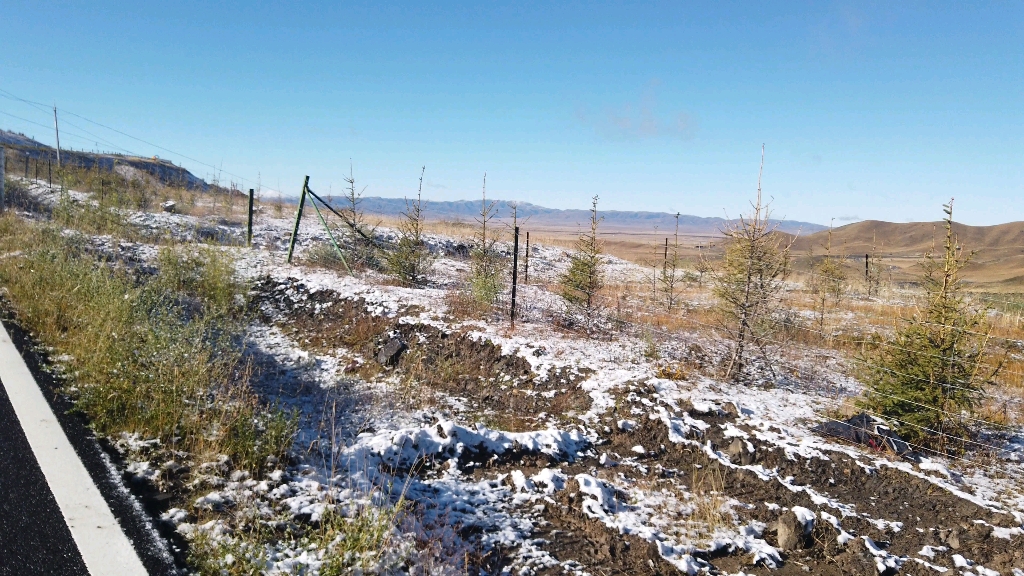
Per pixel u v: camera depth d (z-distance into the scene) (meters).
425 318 9.84
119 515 3.42
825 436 6.19
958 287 6.48
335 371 8.27
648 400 6.84
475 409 7.17
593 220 10.97
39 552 2.99
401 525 3.79
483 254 15.11
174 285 10.98
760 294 8.22
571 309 11.44
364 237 15.35
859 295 19.44
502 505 4.68
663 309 13.88
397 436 5.37
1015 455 6.18
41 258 9.88
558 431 6.04
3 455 4.00
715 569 4.11
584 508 4.66
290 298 11.35
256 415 5.39
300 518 3.67
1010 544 4.43
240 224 19.47
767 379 8.44
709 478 5.49
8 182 20.06
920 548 4.46
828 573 4.14
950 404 6.37
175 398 4.83
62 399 5.10
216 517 3.54
